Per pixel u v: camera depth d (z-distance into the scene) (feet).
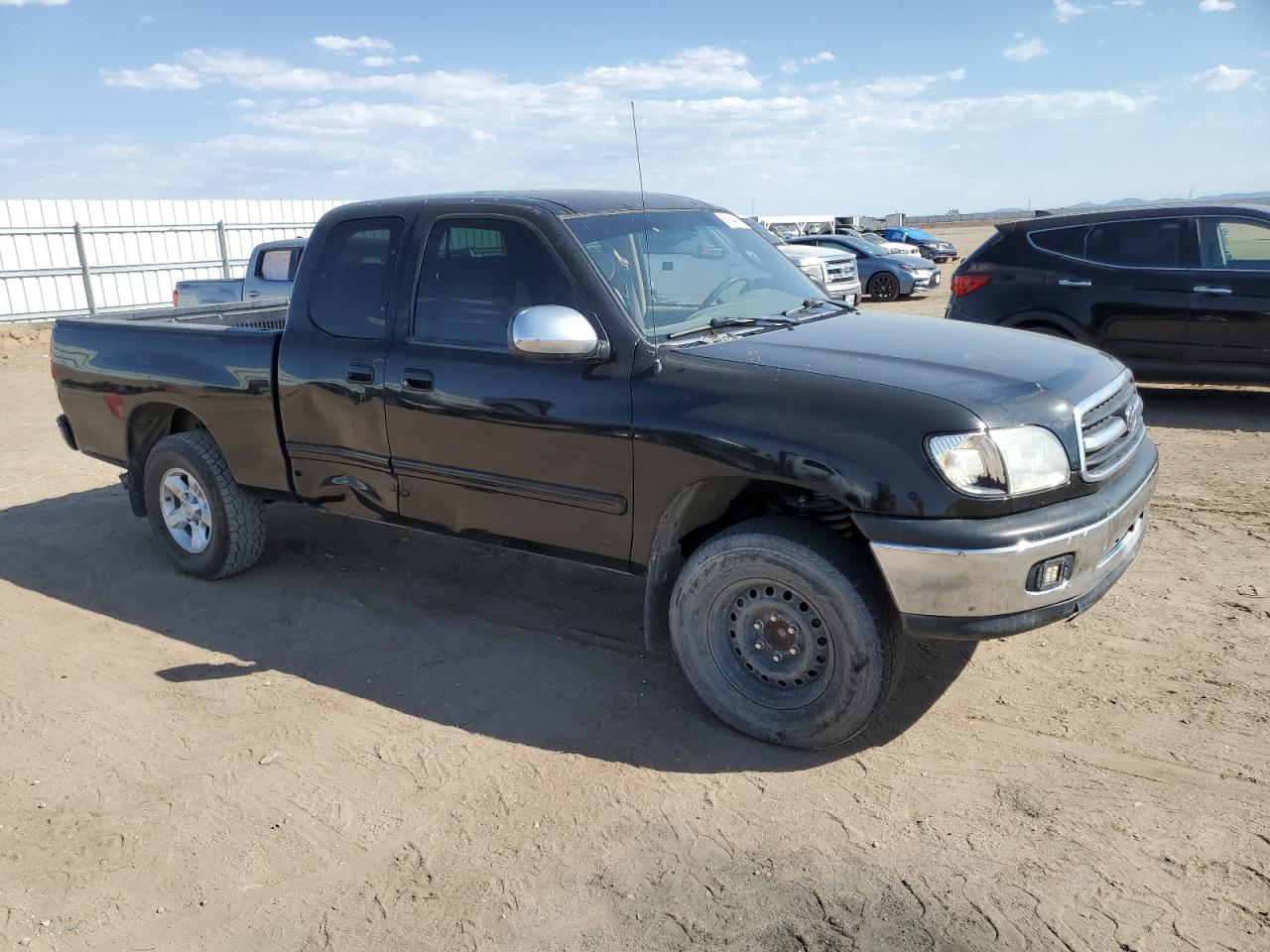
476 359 13.15
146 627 15.81
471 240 13.47
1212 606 14.67
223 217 78.02
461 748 11.86
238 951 8.75
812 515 12.10
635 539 12.23
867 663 10.72
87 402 18.44
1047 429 10.44
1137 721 11.66
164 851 10.15
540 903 9.16
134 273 72.69
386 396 14.01
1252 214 25.73
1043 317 28.68
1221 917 8.49
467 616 15.71
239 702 13.20
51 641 15.43
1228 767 10.62
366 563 18.20
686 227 14.48
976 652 13.65
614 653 14.24
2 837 10.48
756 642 11.64
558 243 12.66
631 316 12.23
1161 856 9.31
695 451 11.28
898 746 11.49
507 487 13.15
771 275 14.92
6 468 26.96
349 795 10.98
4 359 52.90
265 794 11.06
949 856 9.50
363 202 14.83
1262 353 25.73
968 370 11.16
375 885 9.52
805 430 10.64
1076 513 10.49
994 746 11.35
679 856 9.71
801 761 11.32
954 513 10.05
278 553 18.86
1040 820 9.95
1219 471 21.72
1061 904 8.75
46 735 12.57
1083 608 10.81
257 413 15.78
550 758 11.57
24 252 66.90
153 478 17.76
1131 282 27.12
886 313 14.79
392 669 13.98
